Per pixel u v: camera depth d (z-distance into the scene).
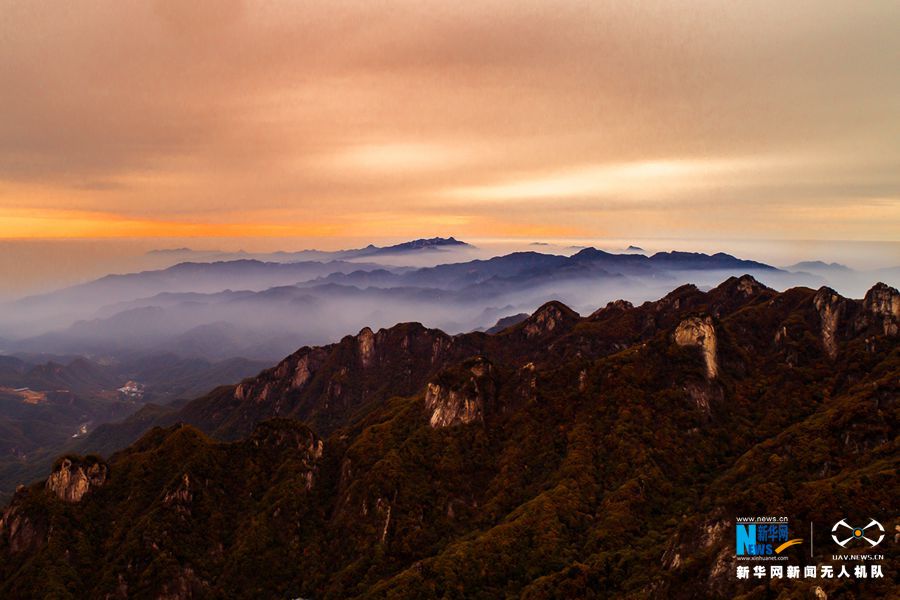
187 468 180.50
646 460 171.50
